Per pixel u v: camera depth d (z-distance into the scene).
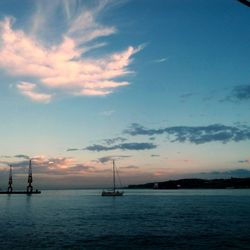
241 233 50.78
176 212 89.81
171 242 44.69
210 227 57.97
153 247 41.69
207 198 177.38
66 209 107.38
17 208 112.62
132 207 114.88
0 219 75.25
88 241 45.84
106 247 41.88
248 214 79.69
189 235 49.91
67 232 54.00
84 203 145.62
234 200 151.25
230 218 71.50
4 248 41.16
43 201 166.00
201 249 40.16
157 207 112.56
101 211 98.25
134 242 44.97
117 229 57.41
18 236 49.84
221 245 42.25
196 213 85.19
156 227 59.44
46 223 67.12
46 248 41.22
